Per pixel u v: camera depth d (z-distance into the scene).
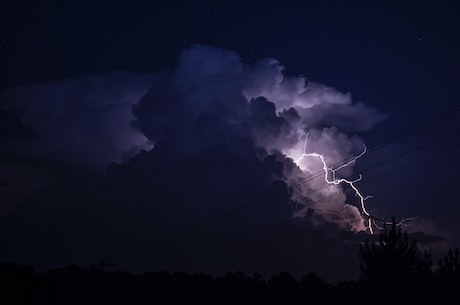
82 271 51.56
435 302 31.69
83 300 46.50
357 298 35.00
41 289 46.75
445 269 32.41
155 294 49.03
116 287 49.75
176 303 47.72
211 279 54.69
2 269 49.06
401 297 32.03
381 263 32.56
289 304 47.59
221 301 48.97
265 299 49.56
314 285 50.59
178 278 54.00
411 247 32.88
